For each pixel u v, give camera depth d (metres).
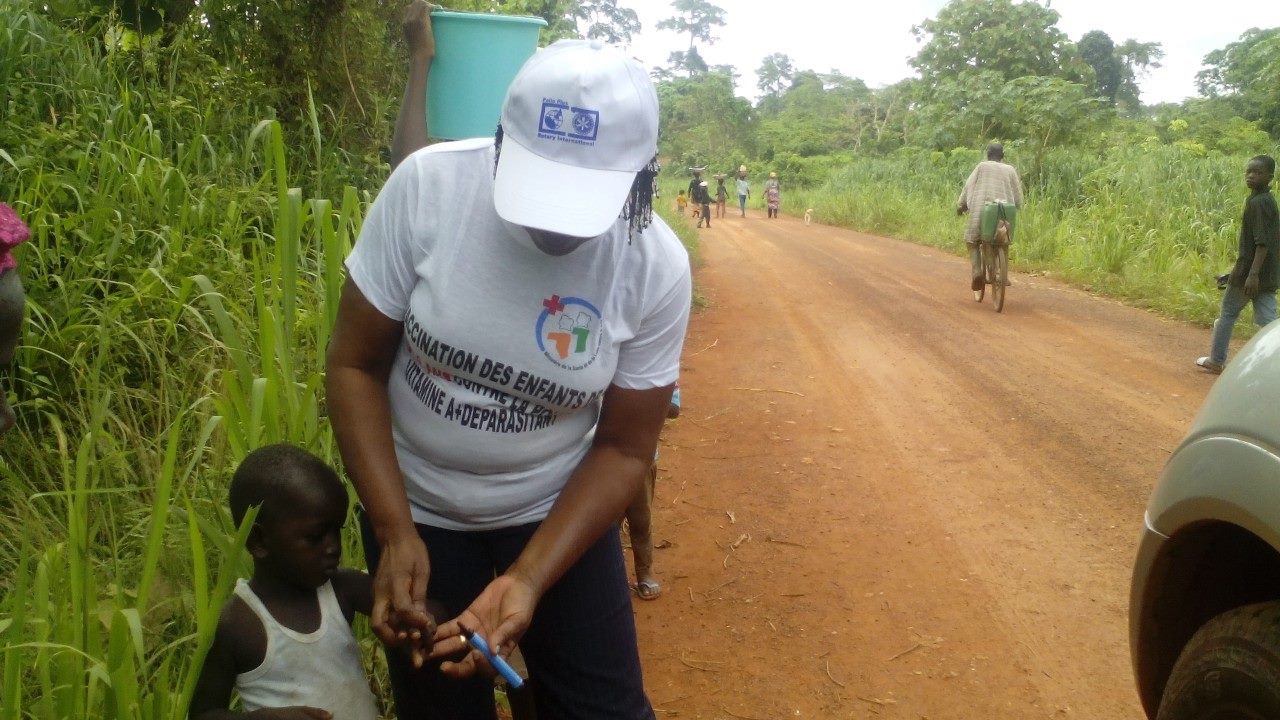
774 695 3.47
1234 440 2.11
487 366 2.00
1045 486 5.44
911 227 22.50
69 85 5.02
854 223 26.17
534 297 1.96
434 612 2.14
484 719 2.29
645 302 2.03
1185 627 2.40
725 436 6.22
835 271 15.08
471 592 2.26
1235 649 2.10
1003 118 26.09
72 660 2.22
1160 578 2.38
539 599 2.07
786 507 5.08
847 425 6.51
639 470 2.17
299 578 2.14
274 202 4.72
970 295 12.50
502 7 8.86
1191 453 2.24
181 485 2.54
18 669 2.04
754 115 67.94
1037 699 3.47
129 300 3.80
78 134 4.68
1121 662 3.70
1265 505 1.99
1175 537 2.30
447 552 2.23
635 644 2.35
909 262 16.69
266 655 2.14
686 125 67.44
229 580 2.03
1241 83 41.44
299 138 6.17
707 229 25.78
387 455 2.08
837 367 8.18
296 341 3.68
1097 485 5.47
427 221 1.96
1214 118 35.94
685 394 7.19
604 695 2.28
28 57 4.95
